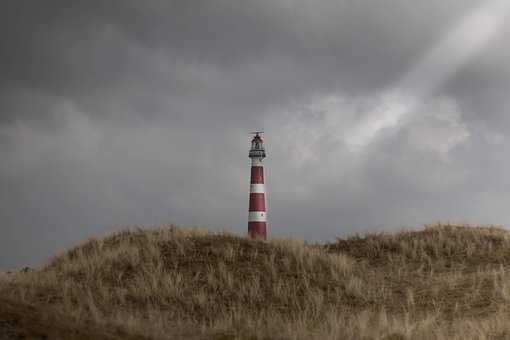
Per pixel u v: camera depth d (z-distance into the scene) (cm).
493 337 1752
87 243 2980
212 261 2605
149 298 2197
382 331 1852
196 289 2336
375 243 3291
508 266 2870
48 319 1337
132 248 2684
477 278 2511
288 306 2247
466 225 3572
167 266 2541
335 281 2519
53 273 2362
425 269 2911
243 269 2548
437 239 3278
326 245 3447
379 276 2703
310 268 2605
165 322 1783
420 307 2238
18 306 1402
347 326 1930
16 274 2225
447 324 1992
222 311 2142
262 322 1955
